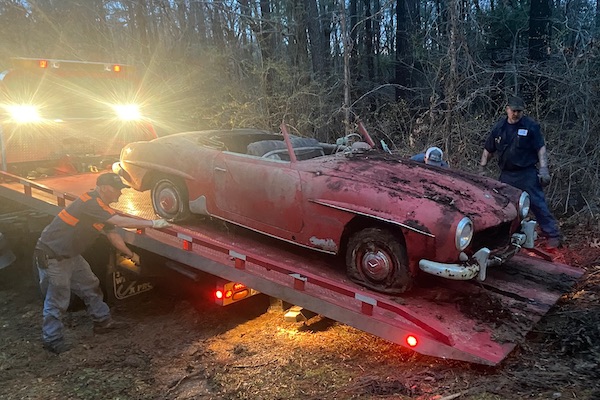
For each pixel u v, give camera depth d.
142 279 5.59
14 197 6.53
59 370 4.34
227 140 5.79
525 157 5.80
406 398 3.19
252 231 5.21
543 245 6.10
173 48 14.08
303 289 3.97
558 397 2.95
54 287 4.64
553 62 8.95
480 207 3.96
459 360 3.31
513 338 3.51
